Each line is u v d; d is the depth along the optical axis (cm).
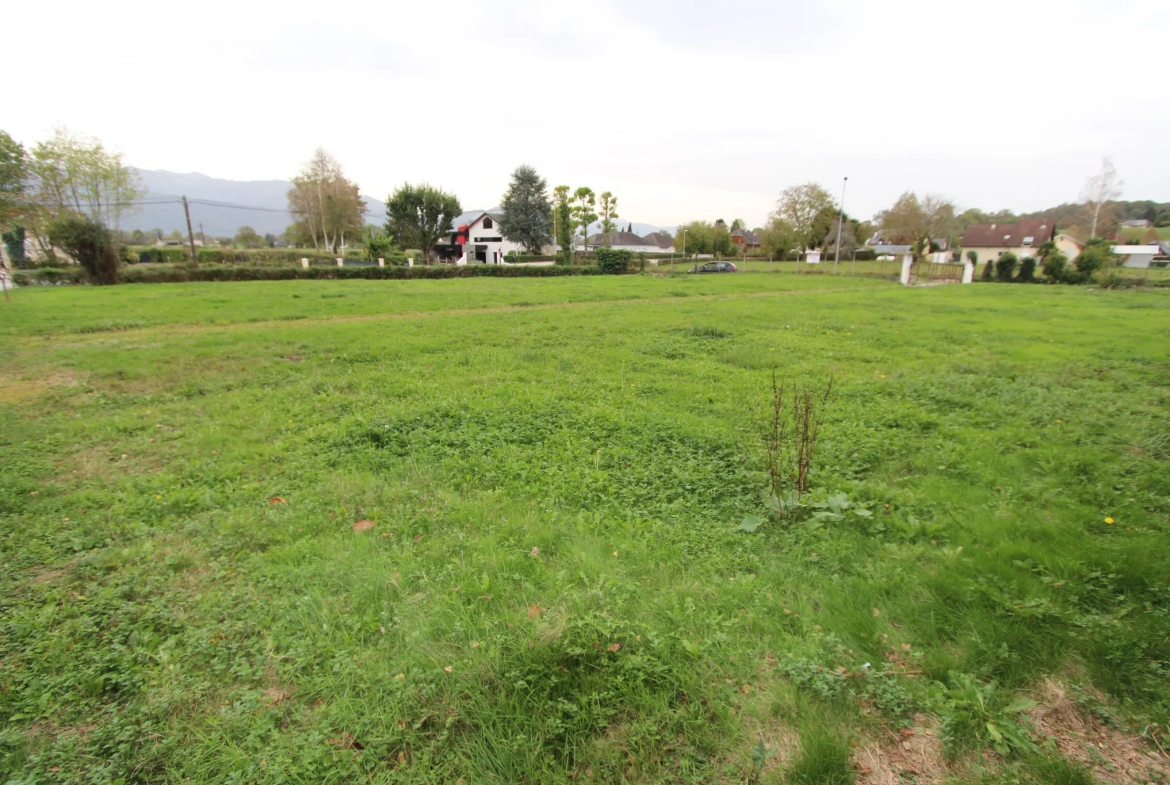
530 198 5284
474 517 387
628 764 208
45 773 206
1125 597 291
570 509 405
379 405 655
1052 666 249
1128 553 323
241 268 3008
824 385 742
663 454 508
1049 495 409
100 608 297
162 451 526
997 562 318
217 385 752
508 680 235
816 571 323
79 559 344
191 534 376
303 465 490
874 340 1090
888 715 226
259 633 277
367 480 452
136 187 3831
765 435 539
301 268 3128
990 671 246
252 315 1441
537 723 218
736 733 217
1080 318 1424
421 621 275
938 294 2205
